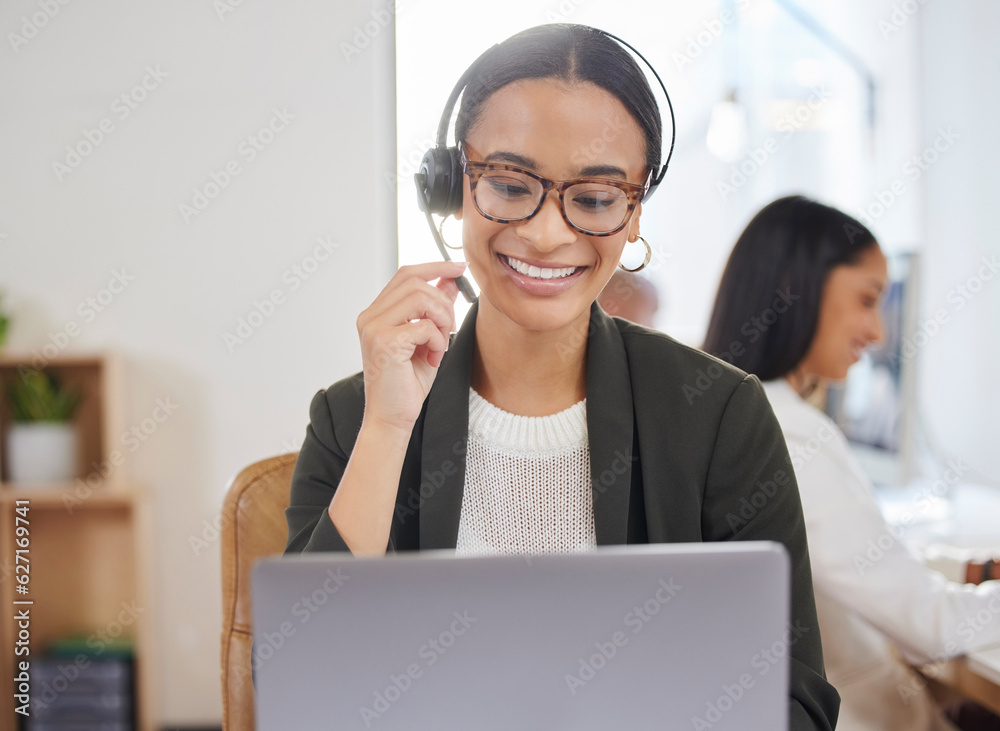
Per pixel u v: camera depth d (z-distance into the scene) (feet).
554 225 2.76
